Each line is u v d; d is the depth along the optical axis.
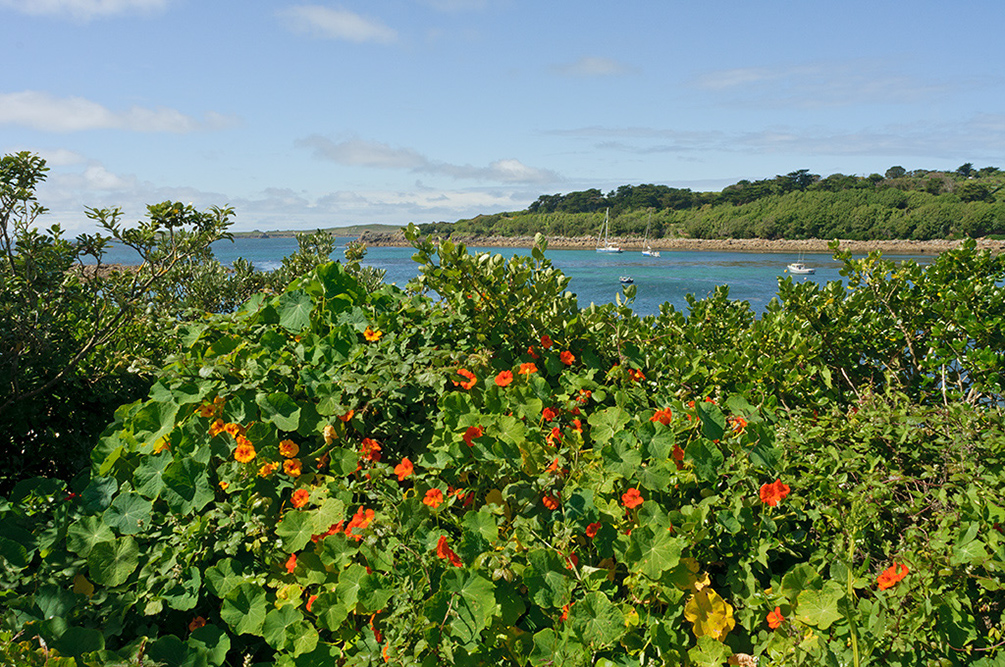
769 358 3.80
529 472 2.78
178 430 2.84
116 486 2.72
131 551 2.46
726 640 2.48
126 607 2.32
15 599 2.27
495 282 3.62
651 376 3.77
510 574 2.27
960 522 2.39
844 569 2.43
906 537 2.46
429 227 168.62
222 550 2.54
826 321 4.37
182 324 3.60
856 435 2.98
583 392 3.35
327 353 3.31
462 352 3.45
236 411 2.88
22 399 3.34
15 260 3.27
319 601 2.36
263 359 3.12
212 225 3.99
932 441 2.90
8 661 1.93
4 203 3.20
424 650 2.19
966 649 2.24
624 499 2.59
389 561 2.41
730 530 2.58
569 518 2.57
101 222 3.63
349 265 5.46
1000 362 3.47
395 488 2.71
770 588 2.55
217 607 2.54
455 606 2.22
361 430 2.92
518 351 3.71
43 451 3.53
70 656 2.10
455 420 2.94
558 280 3.80
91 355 3.92
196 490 2.66
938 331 3.91
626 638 2.36
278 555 2.56
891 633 2.20
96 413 3.90
